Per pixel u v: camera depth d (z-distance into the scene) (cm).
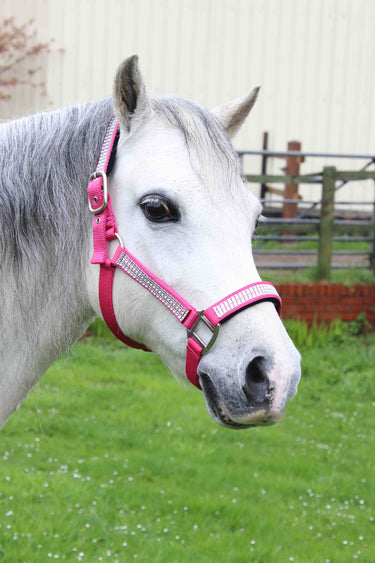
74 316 195
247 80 1049
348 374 616
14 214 185
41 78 980
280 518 364
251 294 168
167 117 180
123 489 375
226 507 365
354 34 1071
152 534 332
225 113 208
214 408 171
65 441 440
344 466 443
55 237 187
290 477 414
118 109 181
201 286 171
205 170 174
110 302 185
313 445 472
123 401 521
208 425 491
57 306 191
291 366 164
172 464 415
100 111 193
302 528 355
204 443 459
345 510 382
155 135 179
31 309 189
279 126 1077
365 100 1091
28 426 457
